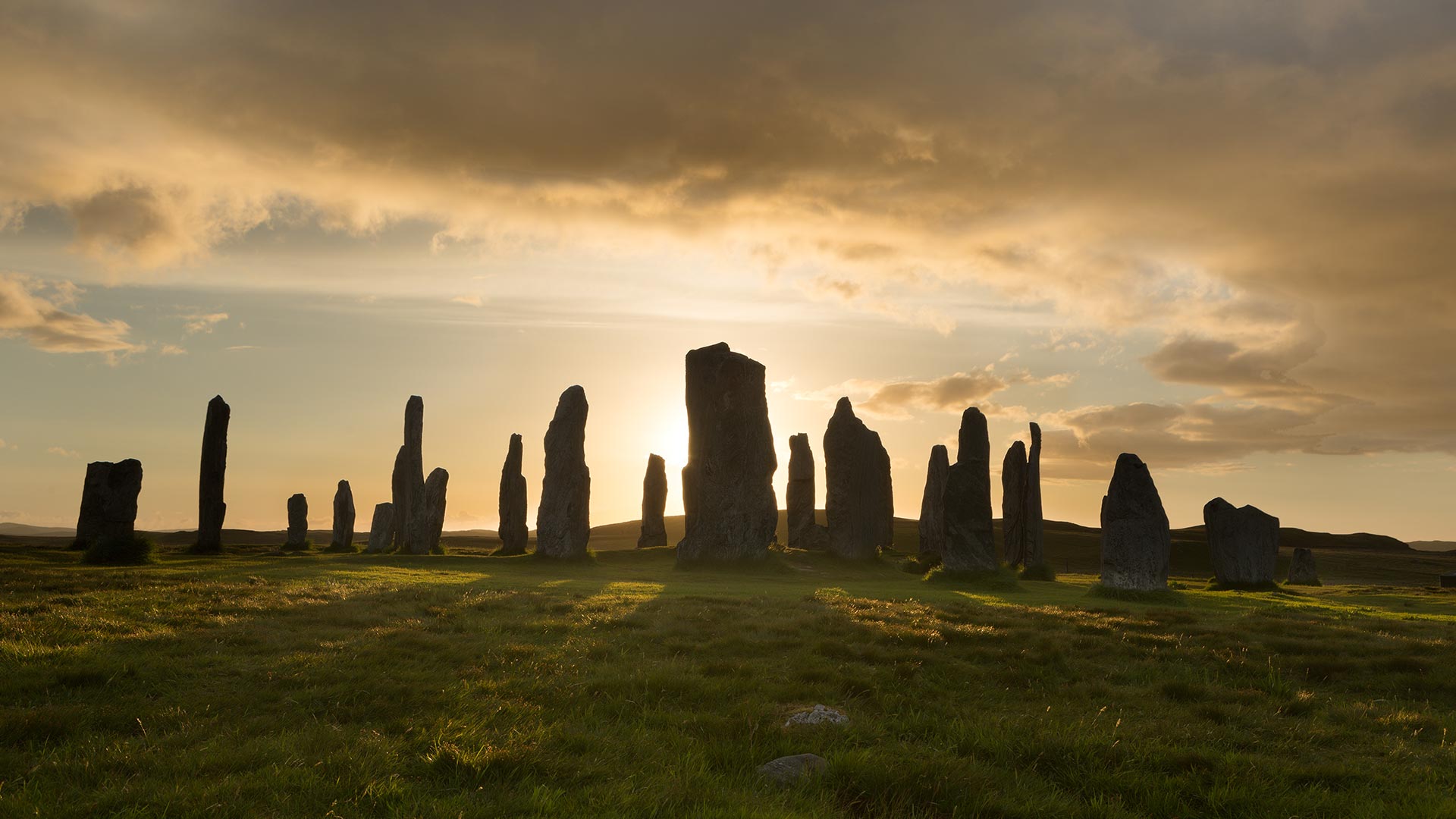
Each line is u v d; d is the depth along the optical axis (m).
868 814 7.68
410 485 54.34
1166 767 9.19
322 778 7.80
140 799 7.22
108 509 45.97
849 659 14.53
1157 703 12.25
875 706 11.59
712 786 7.86
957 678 13.44
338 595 22.64
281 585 25.30
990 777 8.60
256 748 8.64
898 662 14.13
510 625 17.58
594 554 47.12
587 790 7.61
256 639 14.88
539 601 22.39
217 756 8.34
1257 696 12.76
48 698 10.52
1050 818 7.71
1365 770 9.41
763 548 42.91
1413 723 11.59
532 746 8.65
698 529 42.94
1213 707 11.91
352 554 51.84
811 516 60.44
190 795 7.25
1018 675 13.61
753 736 9.62
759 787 8.09
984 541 37.31
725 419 43.56
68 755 8.42
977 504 37.69
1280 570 80.06
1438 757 10.14
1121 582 30.06
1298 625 20.22
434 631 16.75
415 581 30.30
